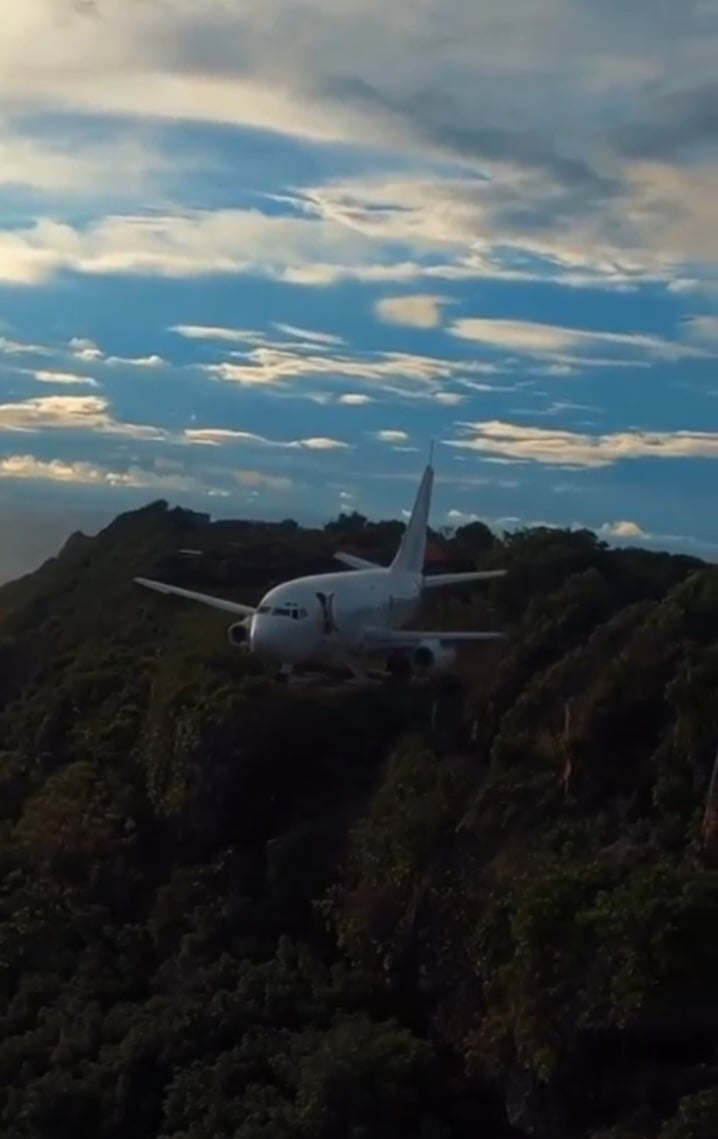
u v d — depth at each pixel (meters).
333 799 42.28
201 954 38.06
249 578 75.31
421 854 34.25
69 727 58.03
